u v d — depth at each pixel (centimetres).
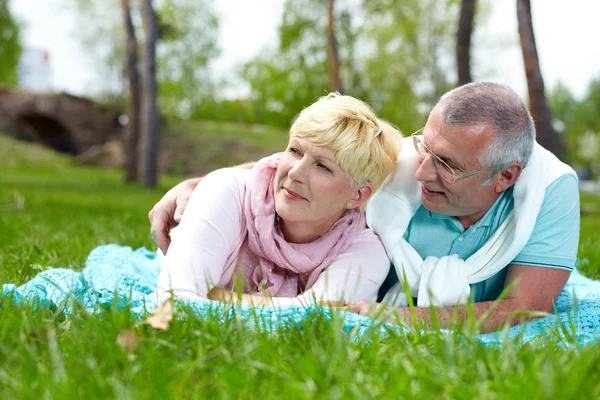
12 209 852
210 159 2912
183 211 306
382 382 173
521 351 205
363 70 2653
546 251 279
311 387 169
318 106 271
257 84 3356
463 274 288
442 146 263
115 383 168
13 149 2669
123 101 3130
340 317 226
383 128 280
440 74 2792
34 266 357
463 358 194
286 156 274
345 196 275
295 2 1923
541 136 999
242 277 267
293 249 287
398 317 229
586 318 276
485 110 258
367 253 294
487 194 276
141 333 213
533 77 994
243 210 287
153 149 1733
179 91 3291
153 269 386
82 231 592
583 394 168
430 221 302
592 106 5638
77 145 3091
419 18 2662
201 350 194
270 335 221
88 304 256
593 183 5747
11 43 3672
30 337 207
